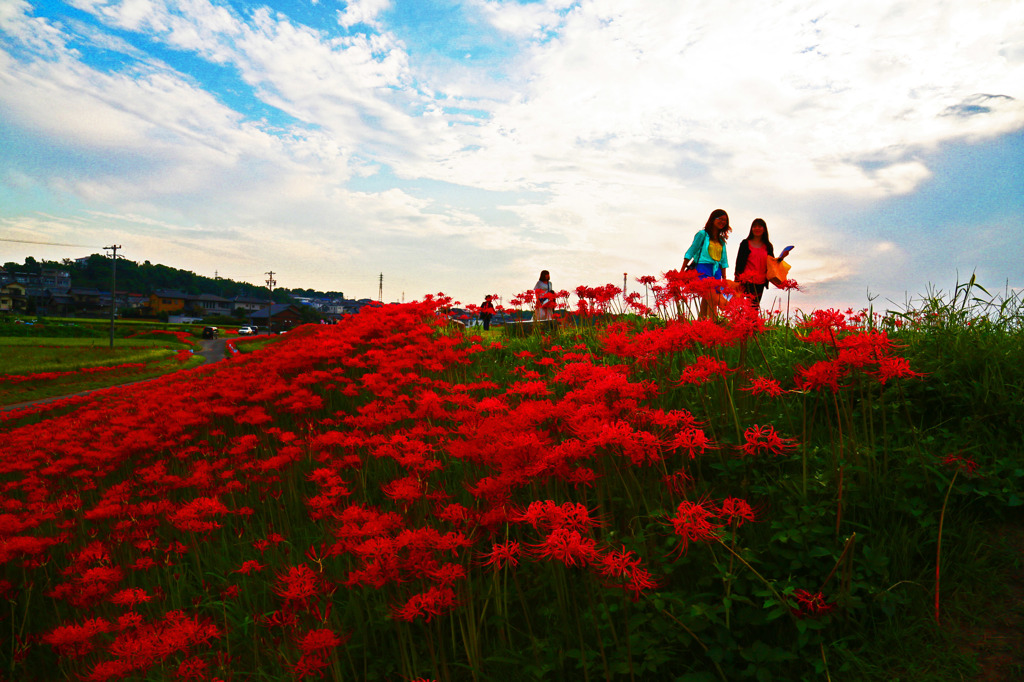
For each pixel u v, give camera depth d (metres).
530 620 2.41
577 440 2.11
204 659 2.67
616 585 1.82
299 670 2.15
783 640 1.97
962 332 3.45
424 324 7.79
